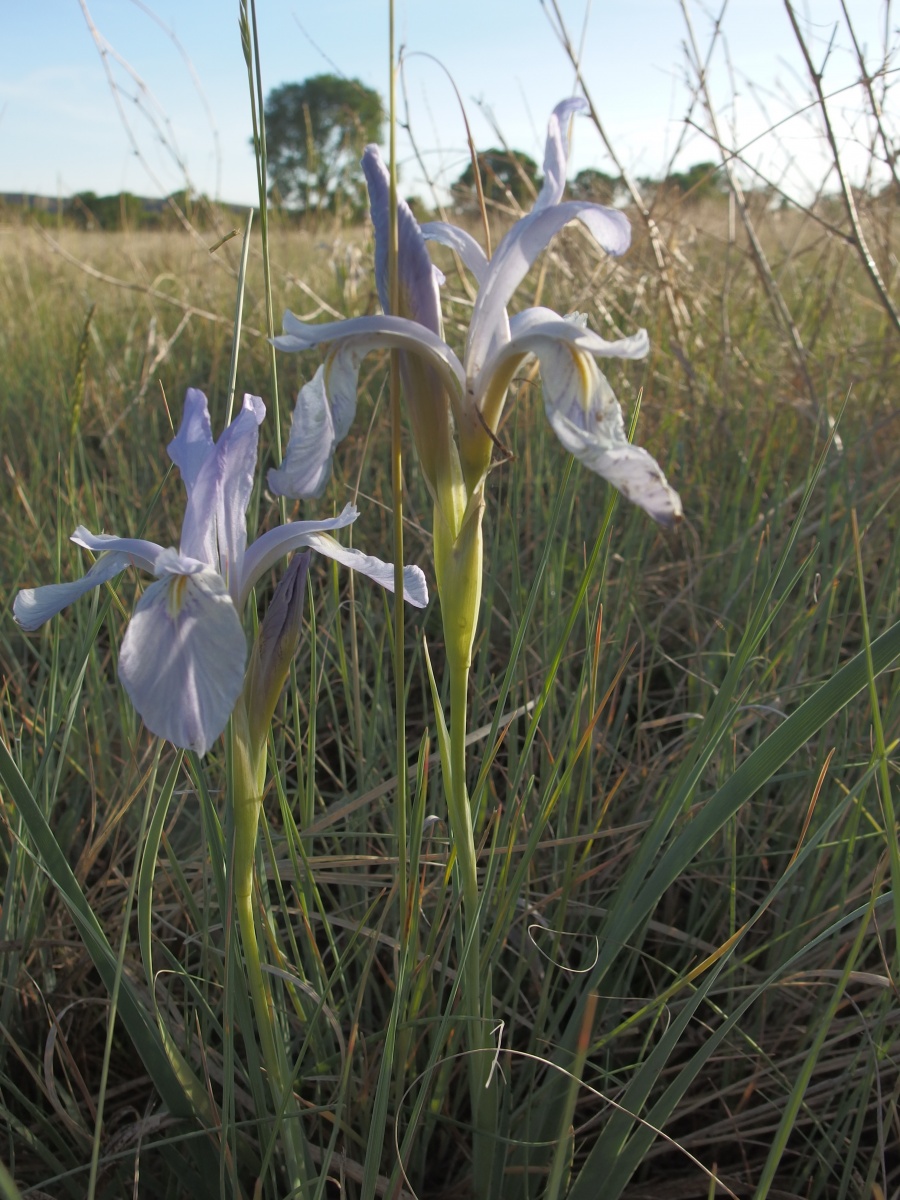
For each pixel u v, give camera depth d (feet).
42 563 1.61
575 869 1.05
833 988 1.00
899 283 2.59
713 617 1.58
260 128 0.87
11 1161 0.85
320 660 1.38
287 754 1.34
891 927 1.04
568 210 0.73
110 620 1.28
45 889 1.09
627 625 1.35
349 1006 0.99
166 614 0.65
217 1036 1.01
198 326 2.93
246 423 0.72
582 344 0.69
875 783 1.15
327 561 1.62
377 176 0.71
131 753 1.17
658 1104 0.75
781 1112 0.93
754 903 1.15
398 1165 0.74
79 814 1.22
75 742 1.30
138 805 1.21
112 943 1.07
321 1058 0.91
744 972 1.05
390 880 1.04
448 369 0.71
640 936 1.02
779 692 1.20
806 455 1.89
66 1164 0.88
